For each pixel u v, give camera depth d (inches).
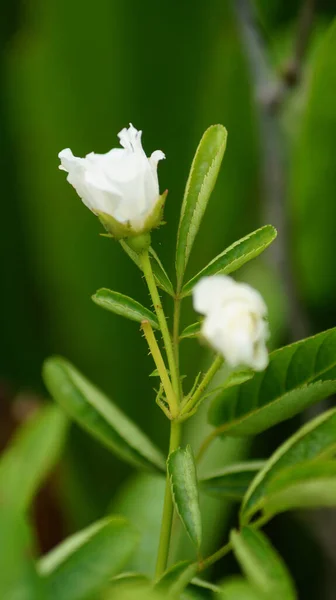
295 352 11.8
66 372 12.9
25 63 22.9
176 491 11.1
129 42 22.2
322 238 20.0
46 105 22.8
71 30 22.2
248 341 10.7
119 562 10.1
